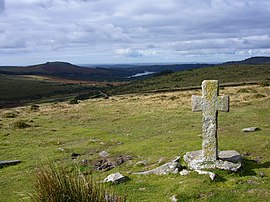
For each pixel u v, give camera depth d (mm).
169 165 15062
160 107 45781
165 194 12211
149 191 12734
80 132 31516
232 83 102750
